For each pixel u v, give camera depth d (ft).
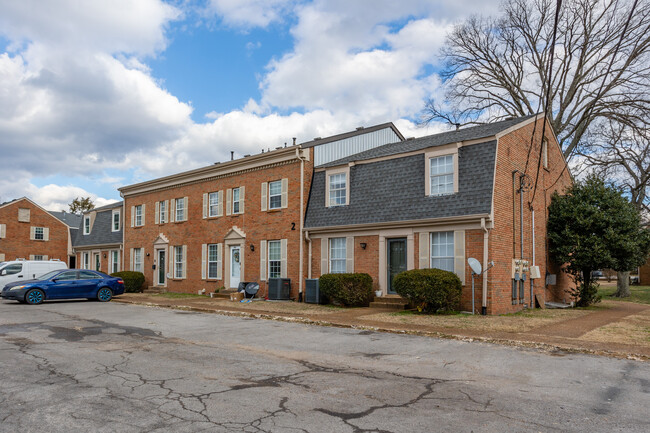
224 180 81.35
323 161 72.90
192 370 26.50
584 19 89.30
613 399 21.20
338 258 64.49
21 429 17.06
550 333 38.70
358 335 39.34
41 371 26.02
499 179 53.47
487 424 17.83
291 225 69.15
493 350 32.78
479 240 51.19
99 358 29.60
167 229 92.84
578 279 67.56
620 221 61.77
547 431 17.16
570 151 94.63
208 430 17.06
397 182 59.93
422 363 28.63
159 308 60.75
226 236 79.56
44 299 65.87
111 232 112.47
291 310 55.31
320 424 17.72
